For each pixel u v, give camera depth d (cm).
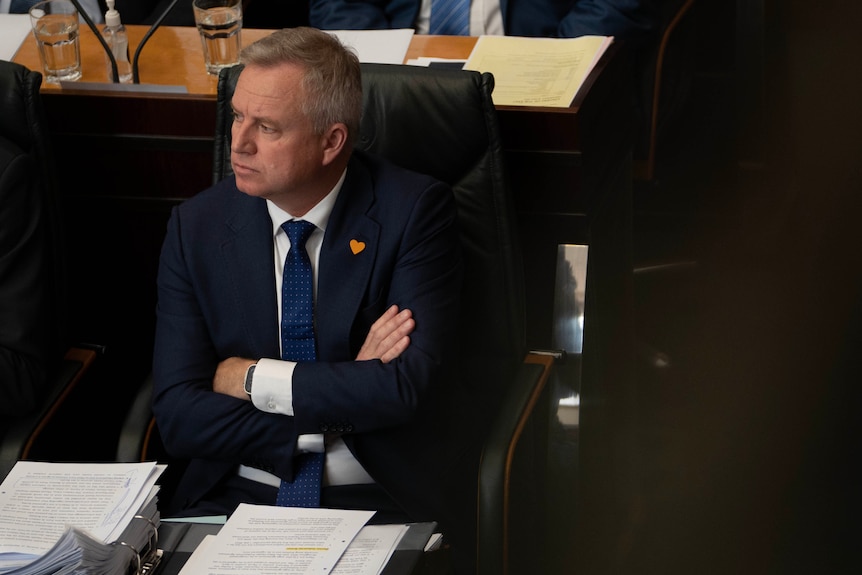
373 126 675
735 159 1145
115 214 795
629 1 912
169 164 768
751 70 1046
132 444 645
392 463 644
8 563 491
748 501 848
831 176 1205
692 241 1140
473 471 696
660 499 856
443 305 642
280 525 532
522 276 690
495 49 795
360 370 617
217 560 512
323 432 623
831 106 1328
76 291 829
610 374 848
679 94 948
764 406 938
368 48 820
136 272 822
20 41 851
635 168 942
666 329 1032
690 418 934
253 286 648
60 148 771
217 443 630
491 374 693
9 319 662
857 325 988
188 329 653
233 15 768
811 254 1112
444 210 651
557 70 758
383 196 648
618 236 841
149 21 1030
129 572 504
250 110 597
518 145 716
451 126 668
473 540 690
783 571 778
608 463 839
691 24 941
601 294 793
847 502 830
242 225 652
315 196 632
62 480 537
